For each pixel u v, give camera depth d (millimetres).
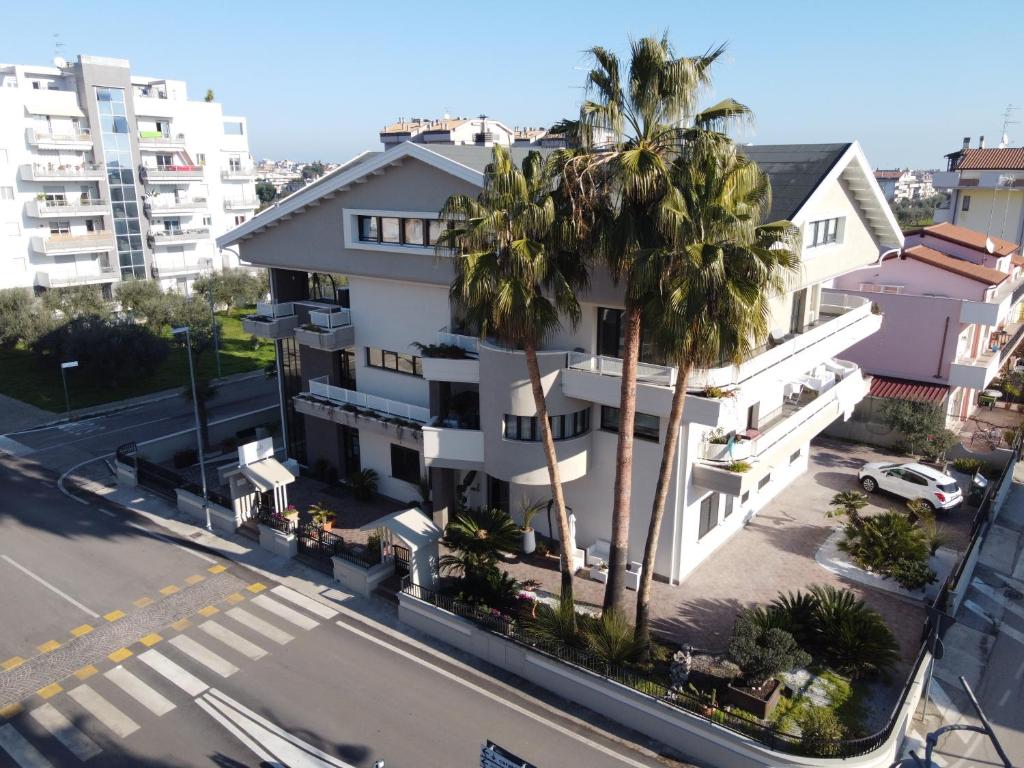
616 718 17125
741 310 15328
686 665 17141
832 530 26219
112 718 17359
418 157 23297
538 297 17641
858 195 27734
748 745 15172
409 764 15844
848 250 28688
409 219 24969
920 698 17453
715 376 20078
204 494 27359
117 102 62875
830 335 26594
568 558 19625
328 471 30312
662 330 15859
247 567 24297
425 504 26906
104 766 15883
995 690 18281
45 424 39469
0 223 57656
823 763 14609
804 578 23000
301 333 28688
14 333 51156
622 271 17078
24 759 16125
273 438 36250
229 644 20141
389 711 17484
